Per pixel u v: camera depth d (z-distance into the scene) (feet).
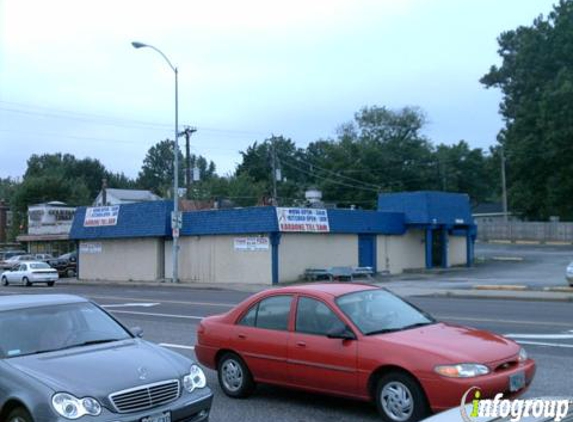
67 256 166.71
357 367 24.68
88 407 19.26
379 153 280.51
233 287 108.58
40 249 214.90
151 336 49.49
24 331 23.04
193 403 21.08
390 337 24.62
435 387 22.45
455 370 22.27
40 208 219.61
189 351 42.45
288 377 27.22
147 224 131.23
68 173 420.77
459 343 23.94
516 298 78.07
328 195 274.57
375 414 26.12
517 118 233.96
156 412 20.07
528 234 220.02
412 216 135.85
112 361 21.45
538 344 41.34
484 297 80.43
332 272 113.50
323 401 28.43
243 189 260.42
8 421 20.38
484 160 279.08
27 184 279.90
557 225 214.28
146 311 68.74
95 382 19.99
